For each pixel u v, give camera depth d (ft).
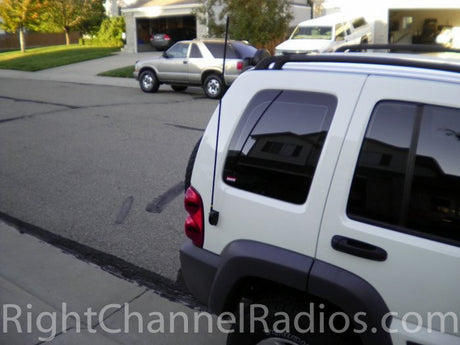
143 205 20.80
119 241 17.53
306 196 8.16
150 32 106.22
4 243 17.33
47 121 37.86
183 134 32.86
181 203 20.99
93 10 122.52
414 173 7.39
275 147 8.68
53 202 21.24
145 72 53.83
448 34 73.61
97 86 60.54
